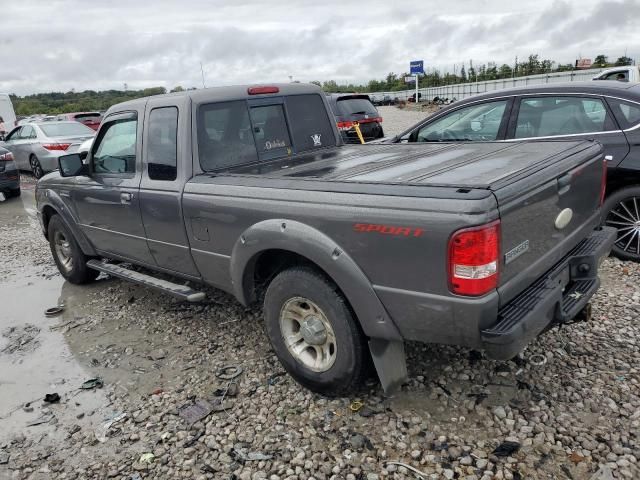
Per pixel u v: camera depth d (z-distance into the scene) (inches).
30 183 534.0
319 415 123.6
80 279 225.1
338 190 110.9
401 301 103.7
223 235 137.5
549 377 129.3
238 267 134.7
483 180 100.5
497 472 101.8
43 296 220.8
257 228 124.7
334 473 105.4
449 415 119.3
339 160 154.8
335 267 110.5
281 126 173.2
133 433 123.6
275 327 132.2
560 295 109.6
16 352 170.7
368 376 124.3
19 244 310.2
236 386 138.6
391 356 115.4
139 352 163.6
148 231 165.3
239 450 114.7
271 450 113.9
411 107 1815.9
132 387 144.1
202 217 141.9
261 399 132.5
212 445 117.0
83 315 196.5
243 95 162.1
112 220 181.6
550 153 127.3
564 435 109.7
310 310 125.8
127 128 169.6
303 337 128.0
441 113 228.4
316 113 185.6
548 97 202.8
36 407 138.3
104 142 182.7
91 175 191.0
